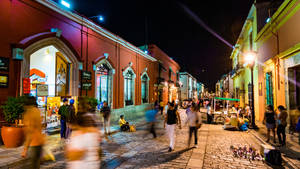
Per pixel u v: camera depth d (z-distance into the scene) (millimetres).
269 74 12023
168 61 30969
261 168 5176
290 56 8914
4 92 6738
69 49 9719
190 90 48156
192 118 7348
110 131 10172
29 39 7527
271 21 10633
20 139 6273
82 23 10633
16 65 7141
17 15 7180
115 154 6242
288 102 9180
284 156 6008
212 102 16250
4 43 6750
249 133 10164
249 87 16469
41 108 8883
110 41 13703
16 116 6273
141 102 19438
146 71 20797
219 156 6168
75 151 3422
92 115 3758
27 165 4855
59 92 10477
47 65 11273
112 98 13898
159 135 9391
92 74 11625
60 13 9055
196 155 6207
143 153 6391
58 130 8961
